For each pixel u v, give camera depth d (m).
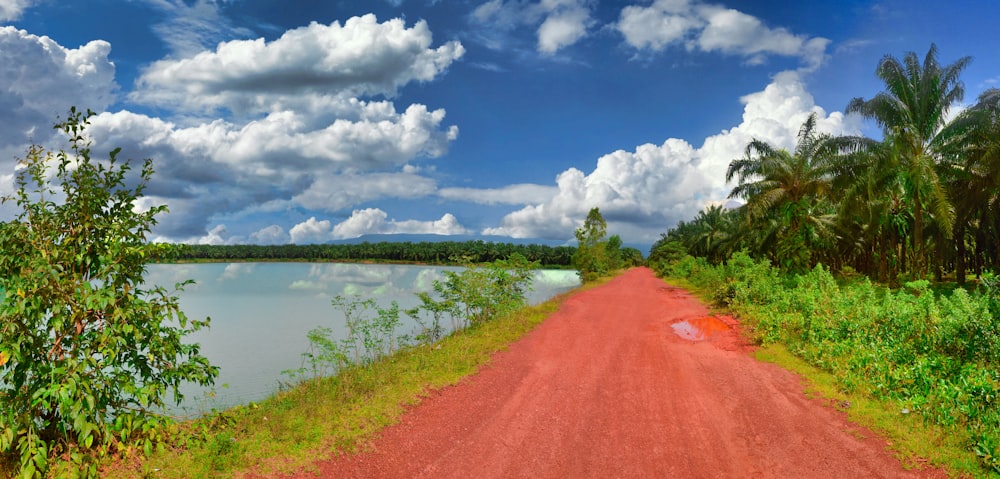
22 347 5.36
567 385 9.58
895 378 8.72
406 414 7.84
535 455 6.54
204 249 128.38
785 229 30.33
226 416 7.17
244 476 5.64
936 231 32.62
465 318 17.30
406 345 13.18
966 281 32.56
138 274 6.36
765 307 16.58
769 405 8.44
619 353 12.32
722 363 11.27
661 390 9.29
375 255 130.12
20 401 5.24
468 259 17.77
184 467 5.67
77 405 5.20
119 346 5.85
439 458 6.41
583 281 47.41
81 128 6.09
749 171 27.25
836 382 9.48
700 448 6.77
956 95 22.06
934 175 21.30
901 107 22.17
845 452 6.60
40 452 4.96
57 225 5.95
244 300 32.47
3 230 5.62
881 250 32.19
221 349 15.98
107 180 6.25
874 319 12.34
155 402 6.09
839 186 25.34
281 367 13.60
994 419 6.78
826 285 18.31
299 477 5.77
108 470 5.54
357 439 6.76
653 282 45.47
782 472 6.09
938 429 7.06
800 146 26.33
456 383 9.50
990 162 21.14
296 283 51.06
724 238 52.72
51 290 5.51
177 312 6.37
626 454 6.59
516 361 11.39
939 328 10.44
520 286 21.41
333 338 17.36
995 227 27.31
